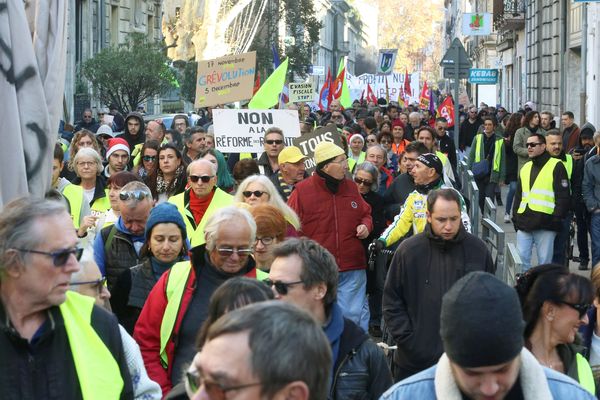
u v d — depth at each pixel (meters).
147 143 15.09
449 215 8.84
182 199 11.59
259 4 77.12
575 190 18.72
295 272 6.41
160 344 7.45
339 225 12.16
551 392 4.58
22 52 7.26
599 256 17.78
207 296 7.42
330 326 6.51
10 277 5.11
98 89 46.09
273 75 21.88
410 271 8.98
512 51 73.50
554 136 17.97
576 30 44.25
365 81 68.50
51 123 7.66
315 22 85.00
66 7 7.91
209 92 22.31
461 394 4.53
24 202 5.21
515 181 26.08
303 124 22.00
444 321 4.41
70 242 5.16
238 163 14.55
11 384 5.04
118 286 8.55
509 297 4.35
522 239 16.33
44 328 5.18
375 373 6.55
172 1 72.56
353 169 18.88
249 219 7.48
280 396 3.63
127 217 9.66
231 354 3.61
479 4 97.75
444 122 25.56
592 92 39.69
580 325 6.41
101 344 5.28
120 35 61.25
